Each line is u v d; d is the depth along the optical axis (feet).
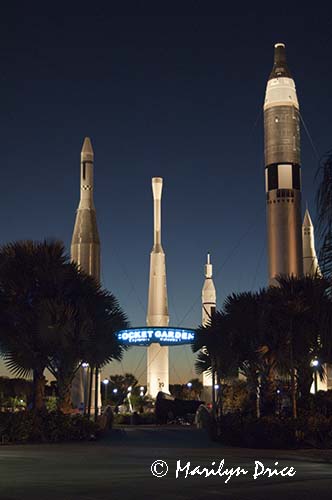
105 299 108.58
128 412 225.35
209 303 295.89
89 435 107.34
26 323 100.78
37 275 103.24
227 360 120.57
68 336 99.35
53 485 50.55
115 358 110.01
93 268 230.48
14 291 102.27
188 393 348.18
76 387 204.54
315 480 56.39
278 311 105.91
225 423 110.42
